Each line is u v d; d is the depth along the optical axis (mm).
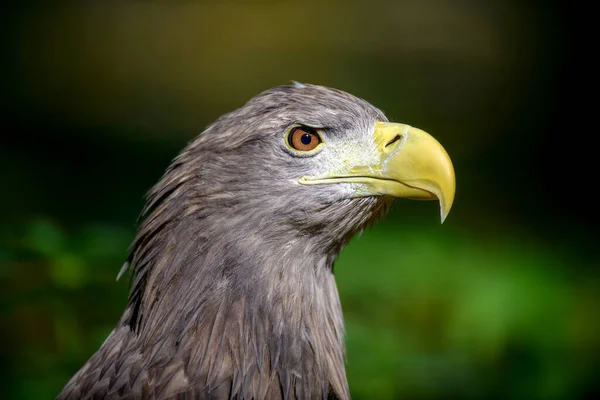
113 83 28109
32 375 8016
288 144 5113
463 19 38281
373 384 8305
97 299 8672
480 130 23172
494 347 10453
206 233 4934
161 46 33844
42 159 18219
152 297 4926
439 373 9148
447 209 5176
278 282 5055
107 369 4984
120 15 36812
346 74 30547
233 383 4805
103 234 8680
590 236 16281
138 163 18844
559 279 13180
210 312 4848
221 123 5148
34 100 24641
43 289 8258
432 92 27688
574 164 20625
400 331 10367
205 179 5004
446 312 11117
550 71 22172
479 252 14109
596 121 21359
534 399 9734
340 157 5219
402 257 12938
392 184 5238
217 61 32500
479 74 30078
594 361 10297
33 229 8367
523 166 20625
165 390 4734
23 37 31312
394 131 5297
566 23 21938
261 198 5031
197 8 39125
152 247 5012
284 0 41094
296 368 4992
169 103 26094
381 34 36719
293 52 34000
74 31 33375
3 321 8469
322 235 5230
